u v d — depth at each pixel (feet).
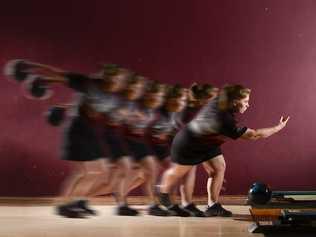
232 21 24.64
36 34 24.59
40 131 24.54
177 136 20.04
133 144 20.81
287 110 24.66
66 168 24.43
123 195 20.85
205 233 17.40
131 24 24.61
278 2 24.64
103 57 24.58
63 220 19.61
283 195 20.16
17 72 21.11
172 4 24.63
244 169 24.66
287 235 16.88
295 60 24.66
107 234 17.17
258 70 24.63
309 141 24.67
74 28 24.61
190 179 20.70
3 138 24.63
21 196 24.47
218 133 19.38
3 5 24.61
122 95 20.61
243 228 18.20
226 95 19.39
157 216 20.51
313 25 24.68
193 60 24.54
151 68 24.56
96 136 20.30
